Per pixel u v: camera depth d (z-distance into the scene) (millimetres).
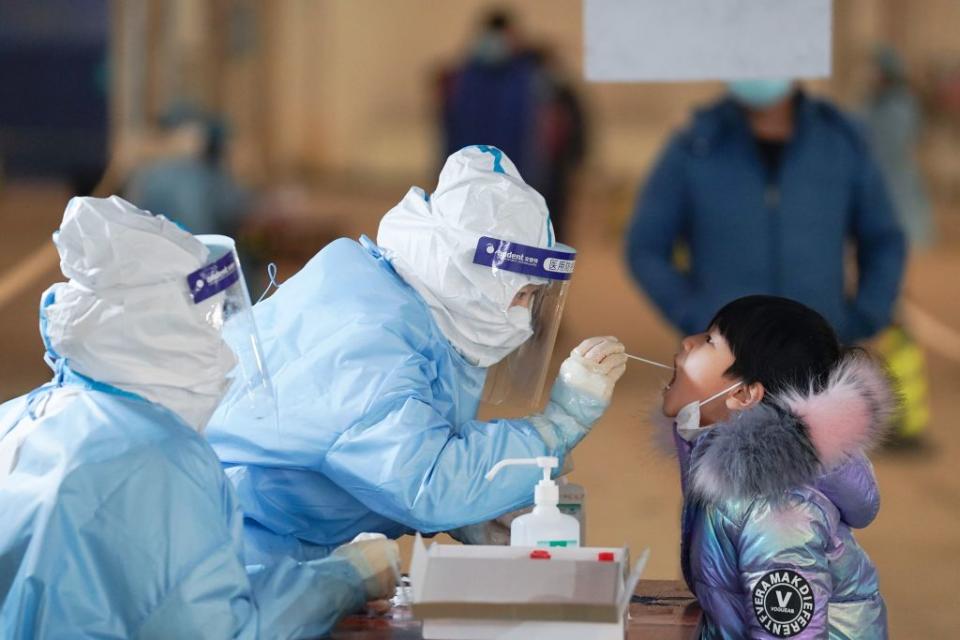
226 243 6754
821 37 8109
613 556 6195
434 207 7570
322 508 7535
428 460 7031
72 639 6039
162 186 23984
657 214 12758
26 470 6266
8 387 22125
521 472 7129
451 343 7590
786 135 12383
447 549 6246
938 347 27375
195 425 6688
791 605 6168
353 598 6895
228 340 6855
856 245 12758
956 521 16328
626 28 8203
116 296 6301
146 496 6137
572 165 28906
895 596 13773
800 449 6180
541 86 27359
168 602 6090
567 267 7625
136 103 43875
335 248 7754
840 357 6742
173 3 47562
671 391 7004
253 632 6387
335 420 7141
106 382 6426
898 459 19156
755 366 6699
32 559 6070
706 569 6547
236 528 6508
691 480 6547
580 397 7402
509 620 5906
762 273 12359
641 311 31156
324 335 7371
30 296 31062
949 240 45375
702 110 12719
